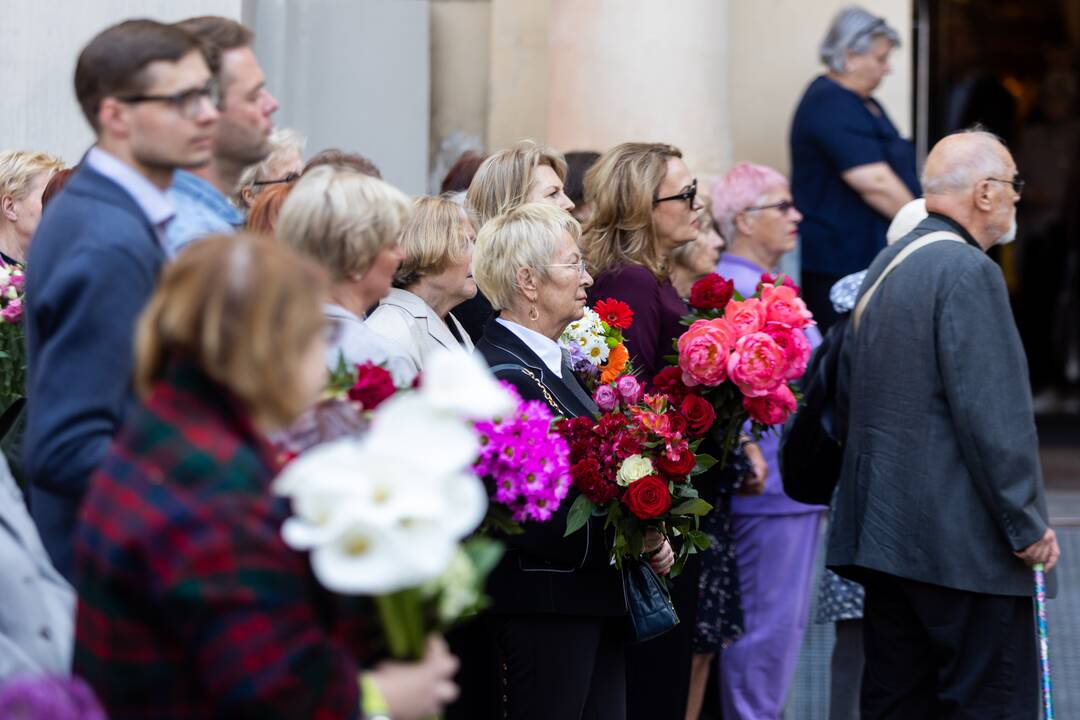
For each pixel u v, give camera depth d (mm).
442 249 5809
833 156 10117
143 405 3096
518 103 11406
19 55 8242
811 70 11719
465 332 6559
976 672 6305
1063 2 14961
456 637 5816
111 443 4051
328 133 8891
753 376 6047
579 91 9734
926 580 6266
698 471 5727
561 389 5699
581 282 5863
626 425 5457
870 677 6672
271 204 5480
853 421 6551
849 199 10195
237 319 3025
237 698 2914
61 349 4105
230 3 8234
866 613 6727
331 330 3336
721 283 6324
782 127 11758
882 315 6434
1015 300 15586
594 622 5504
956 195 6559
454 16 11562
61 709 2990
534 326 5754
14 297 6129
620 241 7039
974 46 14555
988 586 6242
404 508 2957
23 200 7098
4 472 4328
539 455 4828
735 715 7961
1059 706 8078
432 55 11570
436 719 3740
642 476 5320
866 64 10234
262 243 3133
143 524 2959
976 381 6188
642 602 5664
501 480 4809
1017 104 15164
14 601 4012
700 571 6996
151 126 4289
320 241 4637
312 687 2982
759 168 8453
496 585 5383
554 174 6891
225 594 2922
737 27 11750
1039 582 6305
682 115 9680
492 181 6867
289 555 3070
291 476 2979
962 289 6242
